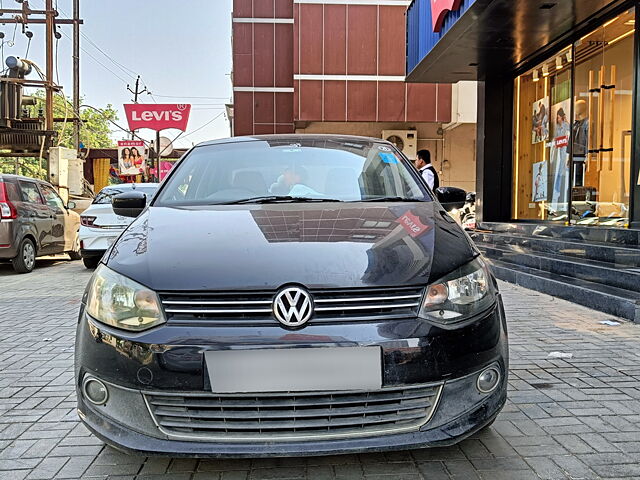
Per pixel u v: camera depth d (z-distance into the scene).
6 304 6.41
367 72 15.93
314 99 15.91
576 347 4.26
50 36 16.42
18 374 3.84
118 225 9.07
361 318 2.15
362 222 2.74
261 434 2.11
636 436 2.75
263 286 2.14
